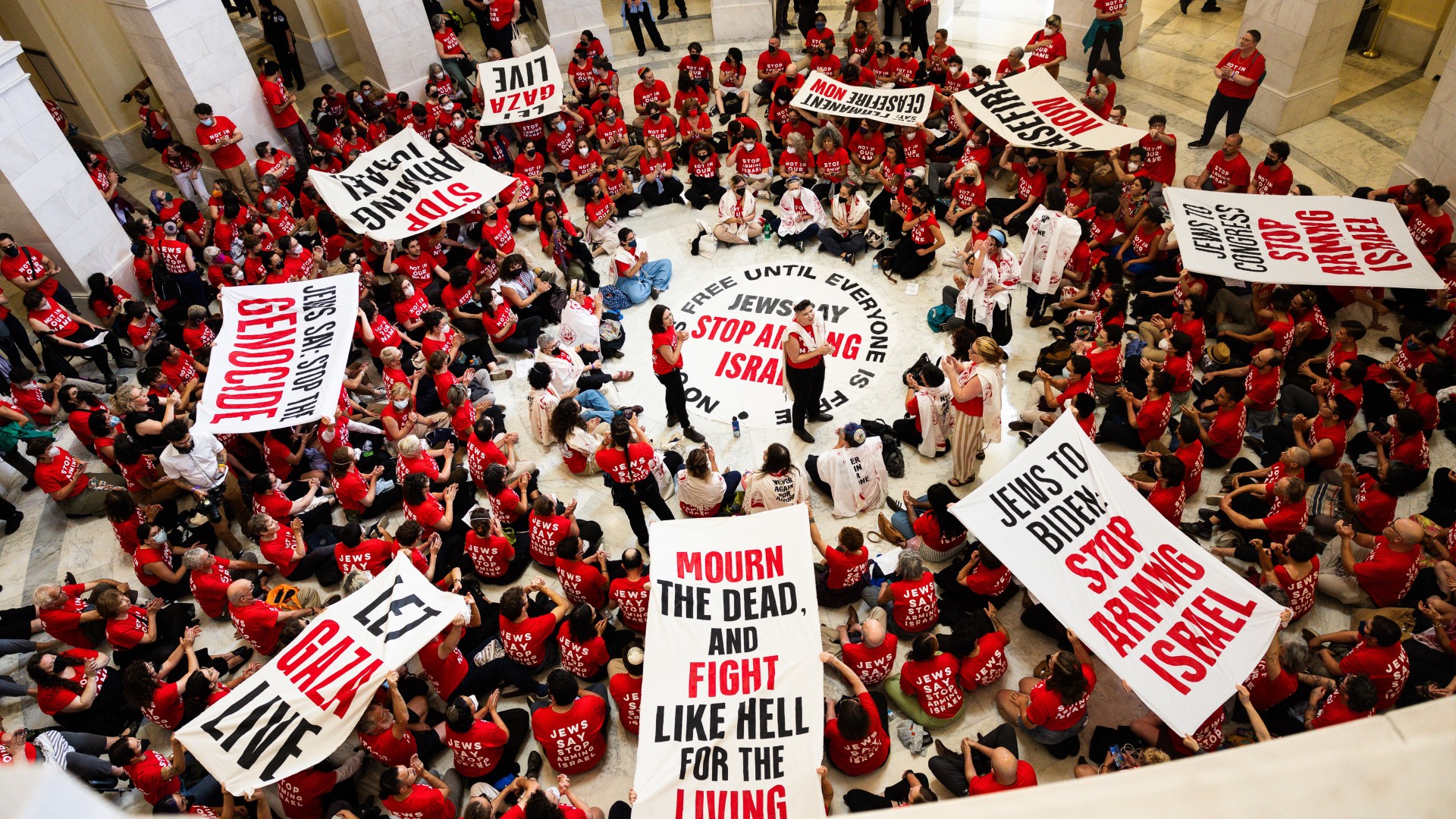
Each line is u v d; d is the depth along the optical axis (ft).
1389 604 25.99
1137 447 32.27
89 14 52.95
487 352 39.22
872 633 24.32
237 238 44.96
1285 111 45.39
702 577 23.94
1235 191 39.81
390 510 33.27
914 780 22.81
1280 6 43.45
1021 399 35.29
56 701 26.55
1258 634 21.86
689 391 37.65
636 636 27.89
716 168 47.44
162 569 30.12
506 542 29.48
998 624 27.07
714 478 30.27
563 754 24.50
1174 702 21.40
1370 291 36.32
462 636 28.02
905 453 33.73
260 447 34.45
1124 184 39.91
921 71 50.60
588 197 43.86
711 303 41.73
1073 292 38.11
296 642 24.47
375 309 38.91
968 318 37.27
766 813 20.44
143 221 43.16
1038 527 24.44
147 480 32.89
